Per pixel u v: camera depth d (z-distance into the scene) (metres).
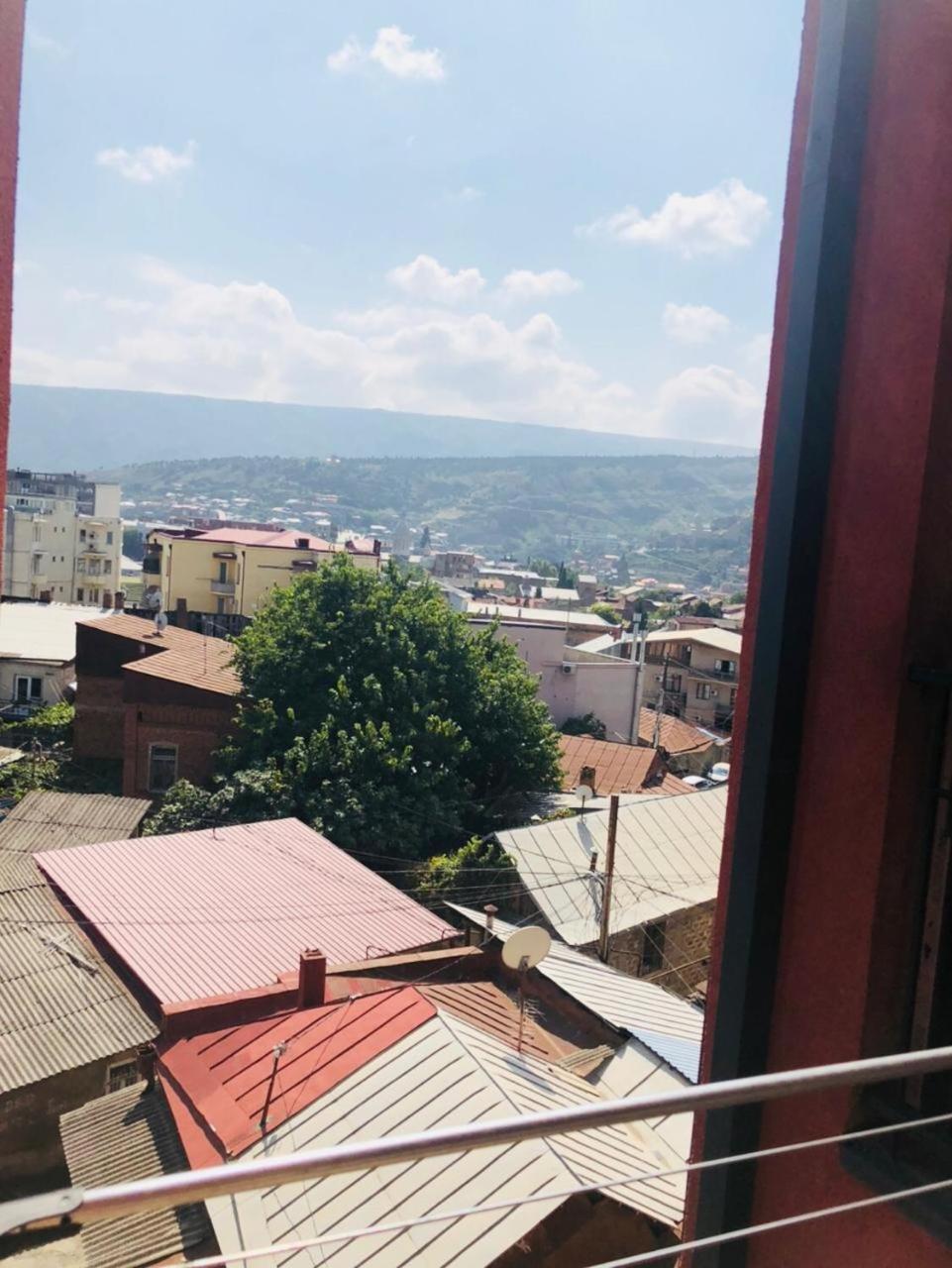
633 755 29.84
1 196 2.14
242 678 27.03
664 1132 9.75
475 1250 6.87
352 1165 1.52
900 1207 2.64
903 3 2.86
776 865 3.04
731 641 52.78
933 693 2.83
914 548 2.76
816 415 2.96
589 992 12.65
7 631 38.03
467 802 24.17
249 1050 10.05
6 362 2.15
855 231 2.97
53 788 28.25
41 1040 11.81
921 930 2.86
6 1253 8.22
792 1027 3.02
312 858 17.30
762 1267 3.08
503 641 28.84
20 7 2.16
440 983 12.33
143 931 13.99
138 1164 9.45
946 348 2.73
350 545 59.06
